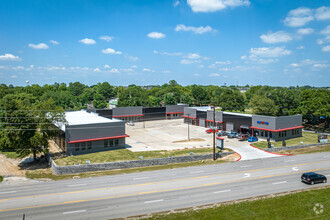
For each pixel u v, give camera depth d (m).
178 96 158.62
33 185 34.66
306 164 44.22
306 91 86.69
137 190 31.73
